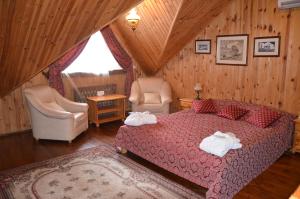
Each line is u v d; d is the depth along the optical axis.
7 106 4.55
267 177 3.06
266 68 4.14
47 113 4.09
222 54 4.70
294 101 3.89
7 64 3.60
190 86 5.41
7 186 2.85
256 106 4.14
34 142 4.25
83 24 3.25
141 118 3.61
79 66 5.25
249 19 4.24
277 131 3.42
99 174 3.12
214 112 4.36
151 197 2.64
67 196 2.65
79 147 4.01
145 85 5.74
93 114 5.15
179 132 3.31
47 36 3.22
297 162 3.49
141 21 4.58
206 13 4.36
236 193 2.65
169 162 2.98
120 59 5.70
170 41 4.73
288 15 3.78
